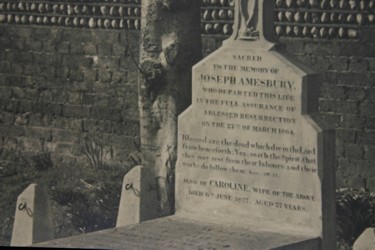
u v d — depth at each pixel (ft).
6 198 82.23
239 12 56.70
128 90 89.71
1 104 95.55
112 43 90.33
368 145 79.66
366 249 52.90
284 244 53.21
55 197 77.51
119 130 90.07
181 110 66.59
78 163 91.71
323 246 54.90
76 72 92.12
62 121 92.84
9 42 95.04
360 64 79.92
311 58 81.41
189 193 58.34
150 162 67.05
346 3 80.07
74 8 91.66
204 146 57.77
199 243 53.16
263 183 56.24
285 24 82.12
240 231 55.36
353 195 75.92
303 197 55.21
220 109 57.26
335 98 80.74
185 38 66.54
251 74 56.34
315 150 54.85
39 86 93.91
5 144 95.40
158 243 53.21
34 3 93.40
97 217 72.43
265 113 56.03
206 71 57.52
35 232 56.80
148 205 58.59
